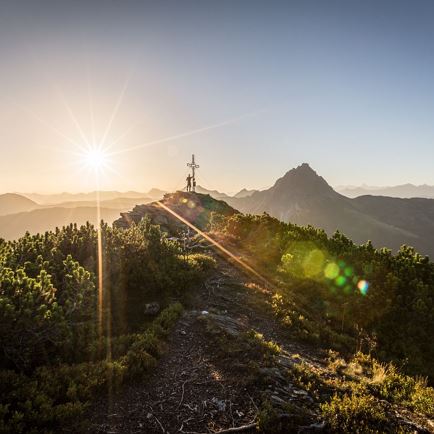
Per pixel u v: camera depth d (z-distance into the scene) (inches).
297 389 340.2
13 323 322.3
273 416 290.2
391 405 335.3
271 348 421.1
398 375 408.2
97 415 290.7
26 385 295.7
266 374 354.0
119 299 540.1
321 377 373.4
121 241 658.2
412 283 690.2
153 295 579.8
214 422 291.7
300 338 513.0
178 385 345.4
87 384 317.7
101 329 434.9
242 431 281.1
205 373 368.5
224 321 502.9
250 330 477.7
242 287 679.7
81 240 607.2
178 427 284.4
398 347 576.1
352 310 650.2
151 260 641.0
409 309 645.3
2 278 345.7
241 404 314.8
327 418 295.1
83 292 409.7
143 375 352.5
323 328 563.8
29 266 451.5
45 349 360.2
